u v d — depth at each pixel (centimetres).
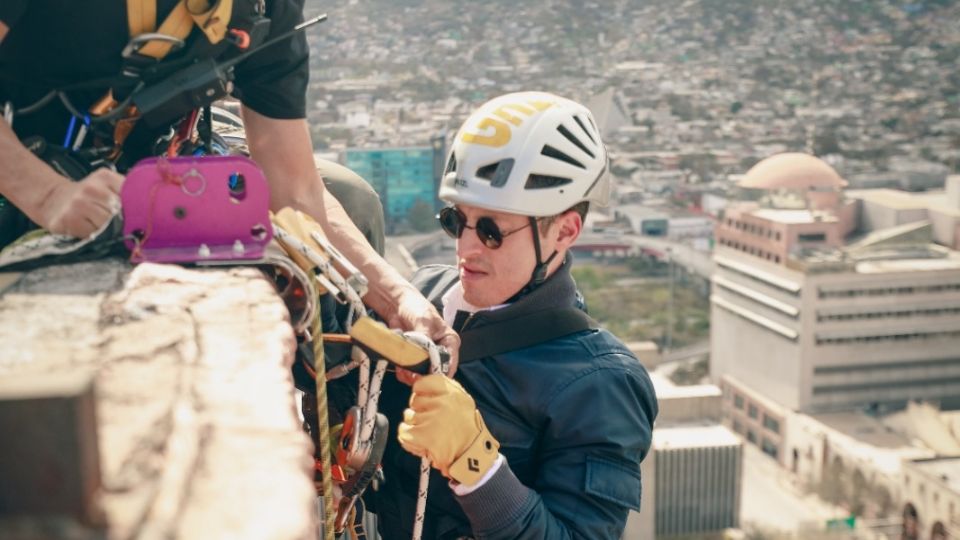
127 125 282
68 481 101
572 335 321
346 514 282
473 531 286
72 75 276
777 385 11738
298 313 239
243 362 154
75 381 102
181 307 178
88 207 223
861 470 9588
